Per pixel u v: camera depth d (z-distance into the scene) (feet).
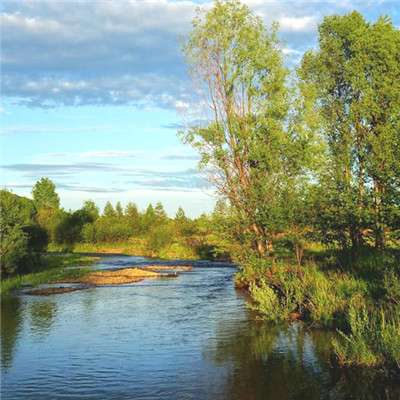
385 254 60.95
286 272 65.72
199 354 36.68
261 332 43.09
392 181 53.16
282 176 68.39
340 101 80.28
